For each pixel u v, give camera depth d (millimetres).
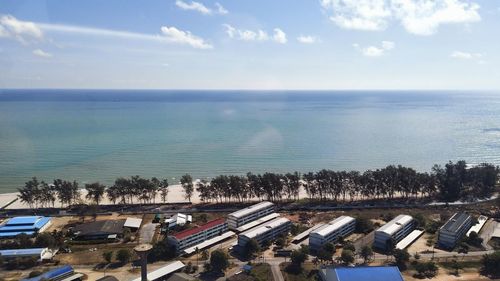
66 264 149500
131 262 151750
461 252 162250
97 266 147875
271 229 174250
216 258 142375
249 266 144750
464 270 144375
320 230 168500
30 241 161750
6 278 137750
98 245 168250
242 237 163750
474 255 158750
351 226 184375
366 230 185250
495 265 142375
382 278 122312
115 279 129625
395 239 169500
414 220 188375
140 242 172250
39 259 151125
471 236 170875
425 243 171750
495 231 183250
